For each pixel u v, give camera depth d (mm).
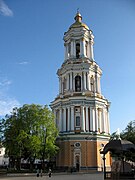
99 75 76312
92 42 79188
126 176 30141
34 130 56031
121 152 33312
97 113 69000
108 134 69625
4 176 45219
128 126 51594
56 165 65750
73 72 72688
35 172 53250
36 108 58188
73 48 75812
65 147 64875
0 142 55469
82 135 64188
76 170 59938
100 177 42688
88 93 70000
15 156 53906
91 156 63156
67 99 69250
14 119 56219
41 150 56219
